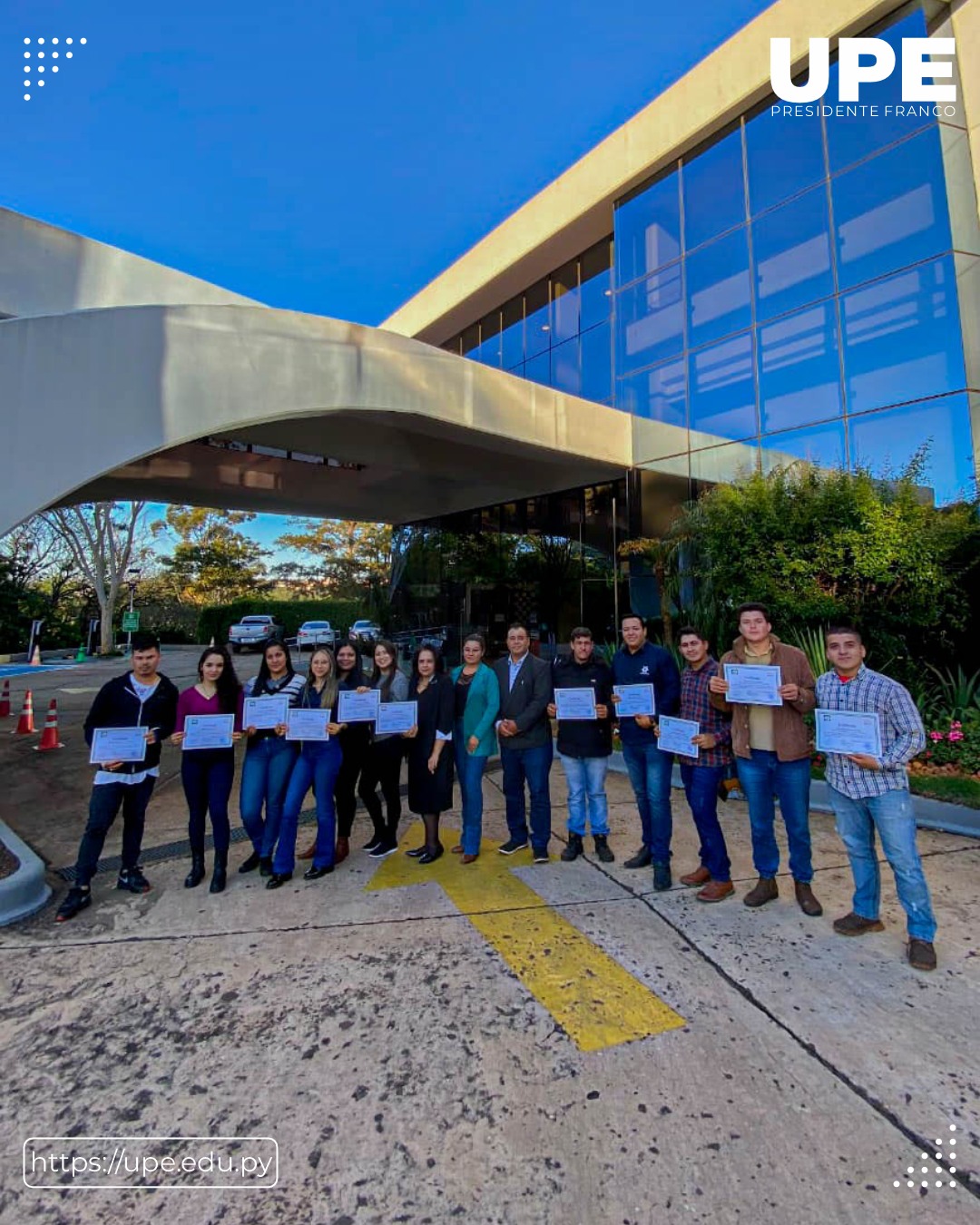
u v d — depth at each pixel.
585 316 13.96
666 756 3.93
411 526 20.66
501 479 13.66
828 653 3.16
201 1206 1.75
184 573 37.69
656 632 11.56
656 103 11.56
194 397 6.52
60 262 7.03
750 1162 1.84
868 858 3.17
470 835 4.36
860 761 2.97
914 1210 1.68
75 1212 1.73
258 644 27.08
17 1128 2.03
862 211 8.78
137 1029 2.54
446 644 17.88
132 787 3.93
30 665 23.80
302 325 7.47
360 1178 1.82
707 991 2.75
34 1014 2.65
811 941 3.17
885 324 8.48
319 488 14.77
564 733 4.41
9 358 5.38
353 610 34.69
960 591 6.83
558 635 14.44
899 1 8.45
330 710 4.35
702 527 8.09
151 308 6.27
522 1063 2.30
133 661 3.98
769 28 9.79
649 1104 2.09
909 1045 2.36
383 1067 2.30
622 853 4.56
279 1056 2.37
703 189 10.98
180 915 3.61
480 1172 1.83
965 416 7.66
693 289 11.15
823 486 7.34
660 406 11.79
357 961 3.06
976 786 5.19
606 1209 1.70
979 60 8.05
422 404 8.72
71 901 3.60
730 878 3.73
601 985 2.82
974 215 7.96
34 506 5.43
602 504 13.65
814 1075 2.21
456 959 3.06
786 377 9.62
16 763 7.89
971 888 3.72
